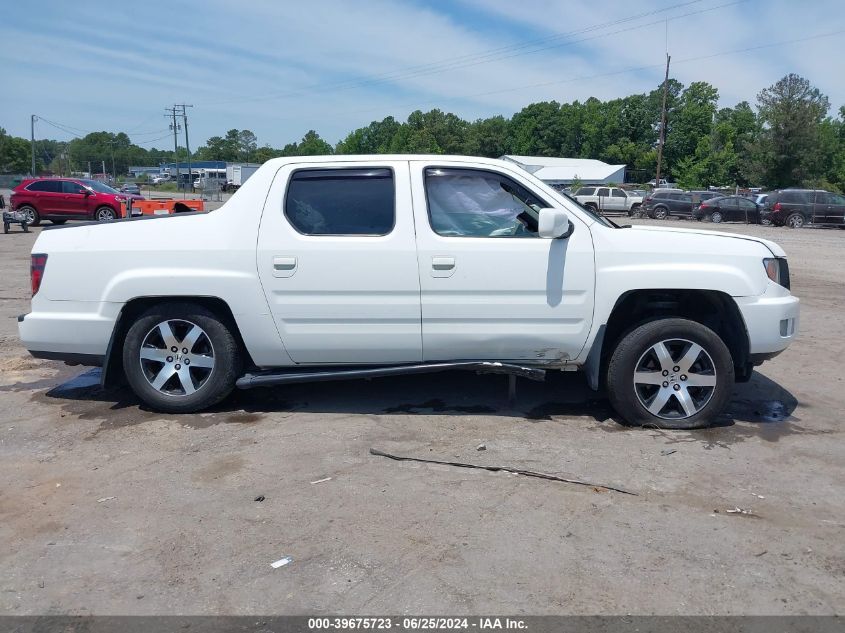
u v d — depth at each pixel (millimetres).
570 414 5164
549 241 4730
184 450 4484
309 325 4836
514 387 5301
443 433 4766
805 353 7270
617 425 4941
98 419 5043
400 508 3705
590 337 4809
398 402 5414
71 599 2949
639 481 4039
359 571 3131
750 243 4898
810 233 29078
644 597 2953
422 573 3113
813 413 5289
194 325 4996
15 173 105750
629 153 88062
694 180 78688
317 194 4844
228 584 3043
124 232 4945
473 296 4750
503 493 3879
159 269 4840
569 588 3010
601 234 4777
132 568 3170
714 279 4711
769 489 3967
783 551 3318
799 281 13117
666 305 4980
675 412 4930
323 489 3926
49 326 4957
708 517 3637
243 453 4430
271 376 4926
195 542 3379
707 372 4836
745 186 79812
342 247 4734
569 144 99312
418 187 4797
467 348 4875
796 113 59500
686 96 85562
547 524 3545
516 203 4855
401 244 4727
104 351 5004
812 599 2949
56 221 24359
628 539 3408
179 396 5070
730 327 4965
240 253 4785
